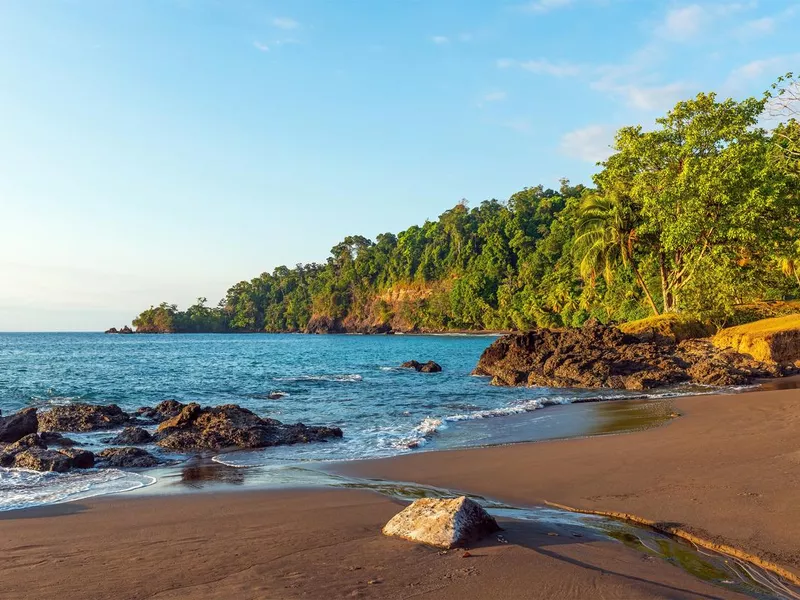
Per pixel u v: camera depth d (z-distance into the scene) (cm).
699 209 3403
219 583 503
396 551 569
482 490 876
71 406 1772
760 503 715
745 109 3678
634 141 3866
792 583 502
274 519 726
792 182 3384
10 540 656
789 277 4866
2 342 11612
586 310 9312
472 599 454
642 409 1764
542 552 559
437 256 16488
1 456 1140
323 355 6625
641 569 523
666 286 4375
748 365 2800
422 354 6781
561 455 1096
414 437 1403
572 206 5666
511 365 3269
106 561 575
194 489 923
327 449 1289
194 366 4759
